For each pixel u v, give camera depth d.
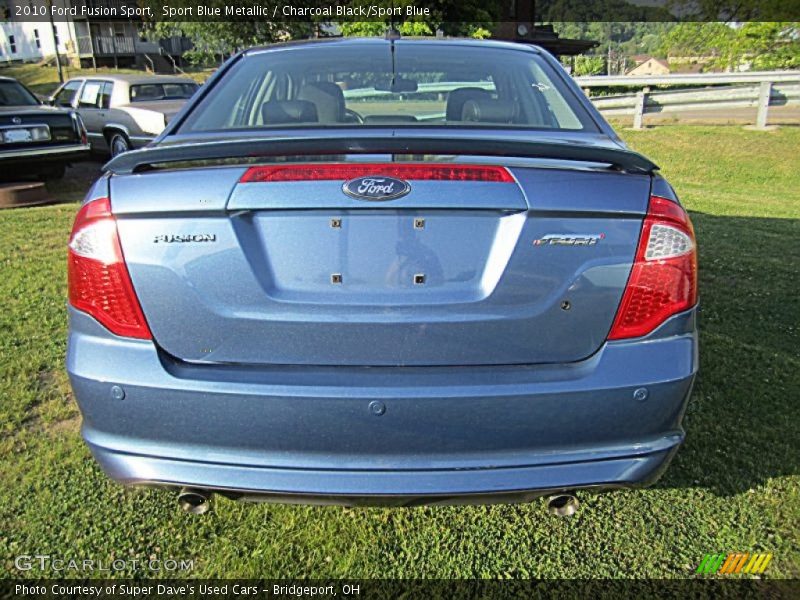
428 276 1.85
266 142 1.87
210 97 2.65
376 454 1.89
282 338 1.87
